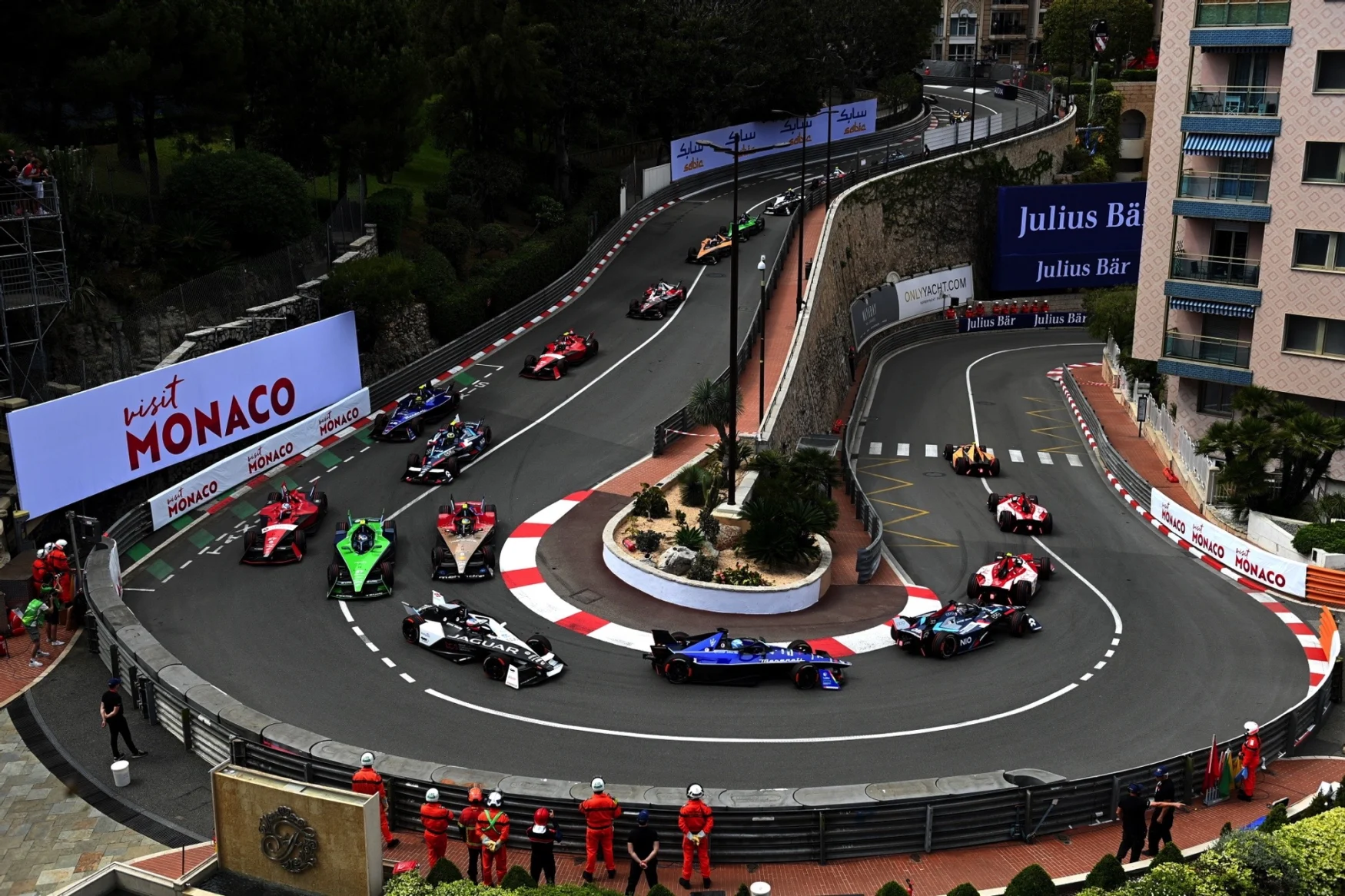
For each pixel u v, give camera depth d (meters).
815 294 62.47
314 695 28.52
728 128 88.62
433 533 38.56
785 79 89.00
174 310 44.66
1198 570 40.31
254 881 19.36
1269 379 48.41
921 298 82.25
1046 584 38.41
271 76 54.44
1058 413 62.50
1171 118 49.56
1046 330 85.00
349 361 47.84
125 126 51.47
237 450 43.81
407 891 18.28
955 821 22.66
